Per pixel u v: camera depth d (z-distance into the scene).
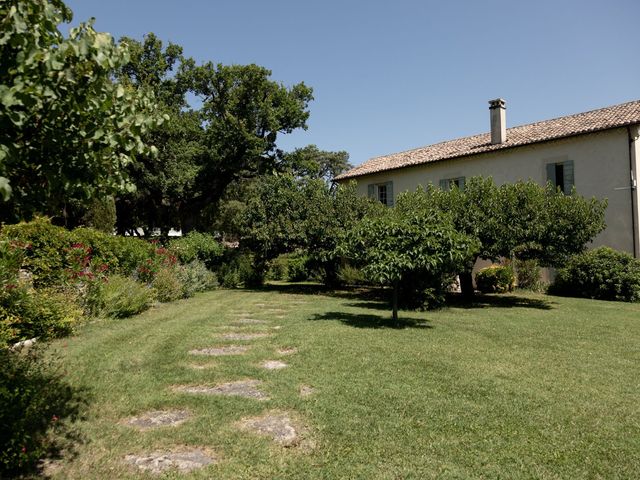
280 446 3.33
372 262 8.32
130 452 3.22
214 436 3.45
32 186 2.63
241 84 22.44
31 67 2.04
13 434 2.77
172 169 20.75
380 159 25.44
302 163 24.62
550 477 2.96
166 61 23.72
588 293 14.12
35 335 6.54
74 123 2.49
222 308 11.02
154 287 11.90
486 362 5.73
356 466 3.05
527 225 11.73
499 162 17.88
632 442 3.48
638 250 14.23
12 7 2.03
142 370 5.20
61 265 8.41
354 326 8.18
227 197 36.91
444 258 8.20
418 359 5.80
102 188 2.88
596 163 15.17
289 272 22.11
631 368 5.58
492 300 13.45
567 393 4.57
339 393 4.45
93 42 2.22
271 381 4.80
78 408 3.96
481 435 3.56
